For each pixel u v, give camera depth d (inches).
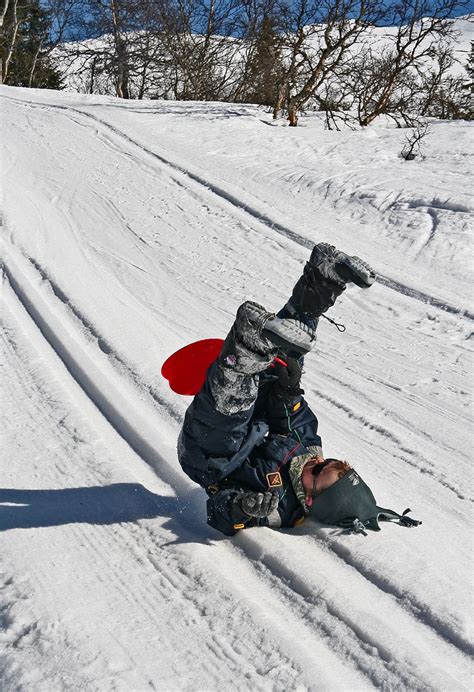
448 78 808.9
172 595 127.3
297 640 115.2
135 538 145.9
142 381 219.5
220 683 107.0
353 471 143.2
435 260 339.3
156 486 167.5
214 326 273.1
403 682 106.2
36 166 483.2
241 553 139.9
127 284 312.2
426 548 139.6
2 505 157.9
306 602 124.7
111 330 257.0
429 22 717.3
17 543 143.5
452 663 110.4
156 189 448.1
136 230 382.3
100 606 123.9
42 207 406.0
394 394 224.4
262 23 832.3
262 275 329.7
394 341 266.2
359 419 207.2
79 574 133.3
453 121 675.4
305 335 123.6
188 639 116.0
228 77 1036.5
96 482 167.5
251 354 127.7
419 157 519.5
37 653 111.7
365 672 109.1
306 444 148.9
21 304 282.8
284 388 144.8
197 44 1037.2
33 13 1359.5
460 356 254.7
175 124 620.4
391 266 334.3
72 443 184.7
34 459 177.5
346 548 136.6
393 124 724.0
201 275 327.6
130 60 1101.7
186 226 390.3
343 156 524.4
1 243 343.3
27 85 1392.7
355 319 285.3
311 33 703.1
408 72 749.3
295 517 144.4
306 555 136.3
